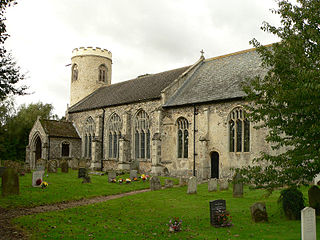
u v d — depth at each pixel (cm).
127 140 3641
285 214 1350
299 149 1102
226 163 2758
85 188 2277
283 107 1164
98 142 4081
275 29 1231
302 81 961
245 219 1379
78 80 5203
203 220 1391
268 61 1219
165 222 1368
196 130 3016
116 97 4162
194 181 2094
